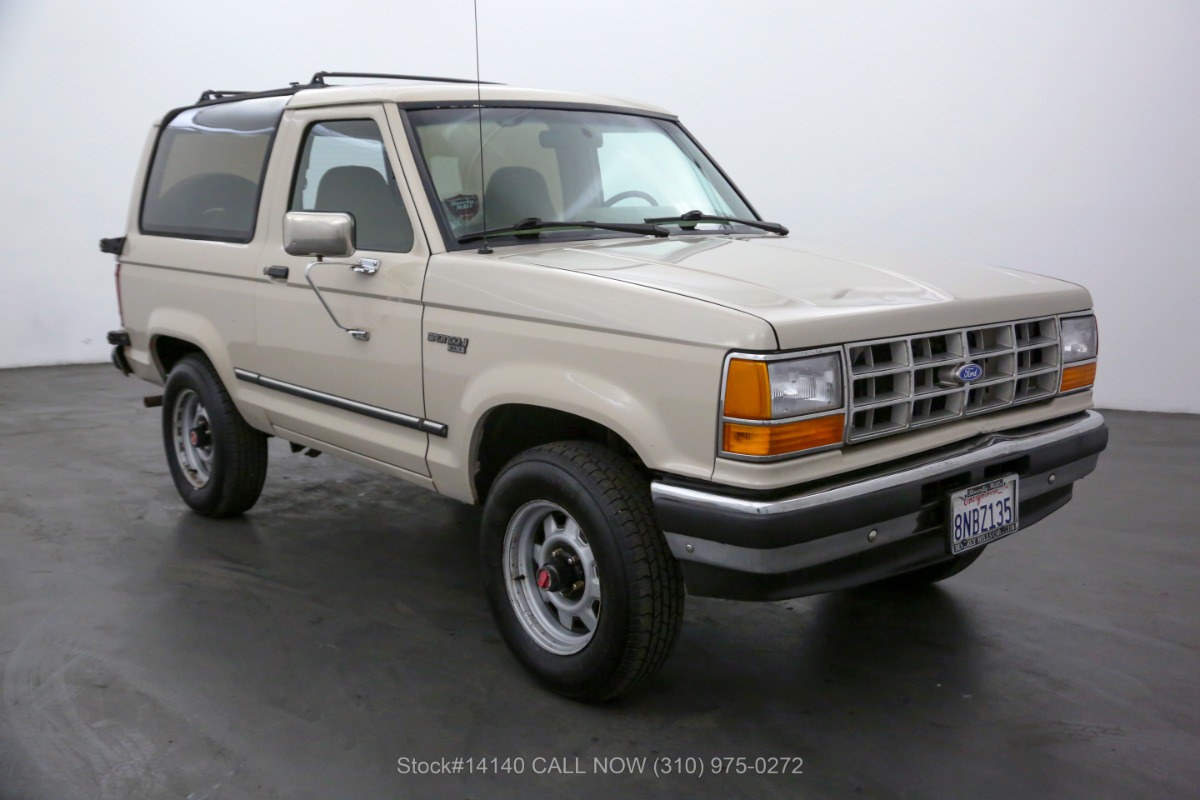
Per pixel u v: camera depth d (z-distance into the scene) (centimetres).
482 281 298
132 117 886
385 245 337
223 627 348
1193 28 641
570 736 278
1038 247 723
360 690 303
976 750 271
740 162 812
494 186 338
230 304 403
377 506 490
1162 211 678
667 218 363
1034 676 315
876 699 299
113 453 590
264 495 507
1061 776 259
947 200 739
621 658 273
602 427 297
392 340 330
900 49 732
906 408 264
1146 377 711
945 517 272
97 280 902
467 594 381
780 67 778
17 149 851
